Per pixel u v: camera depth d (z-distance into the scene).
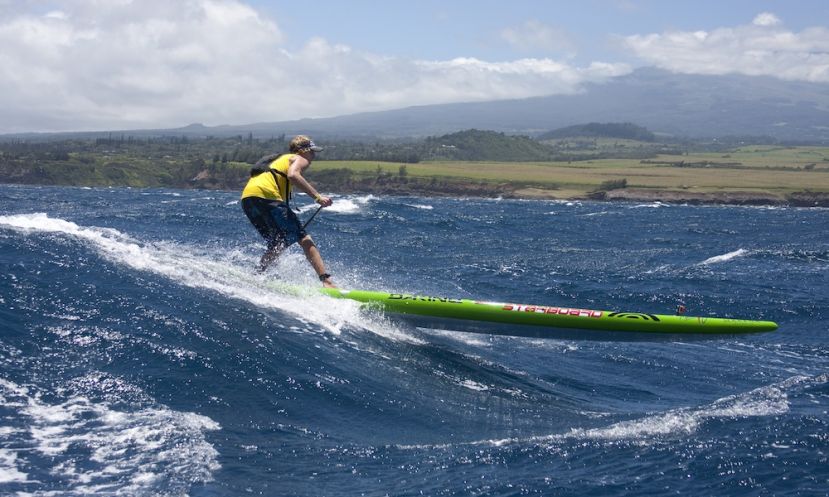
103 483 5.30
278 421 6.71
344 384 7.71
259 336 8.28
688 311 16.31
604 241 34.59
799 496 5.95
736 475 6.27
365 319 10.01
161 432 6.08
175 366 7.21
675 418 7.70
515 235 35.56
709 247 31.75
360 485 5.80
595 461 6.52
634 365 10.94
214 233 22.03
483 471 6.21
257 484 5.59
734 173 178.00
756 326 9.61
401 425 7.11
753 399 8.52
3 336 7.16
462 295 16.16
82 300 8.30
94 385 6.65
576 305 16.56
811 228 50.62
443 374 8.81
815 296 17.84
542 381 9.53
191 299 9.00
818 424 7.45
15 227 11.26
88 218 28.23
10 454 5.47
